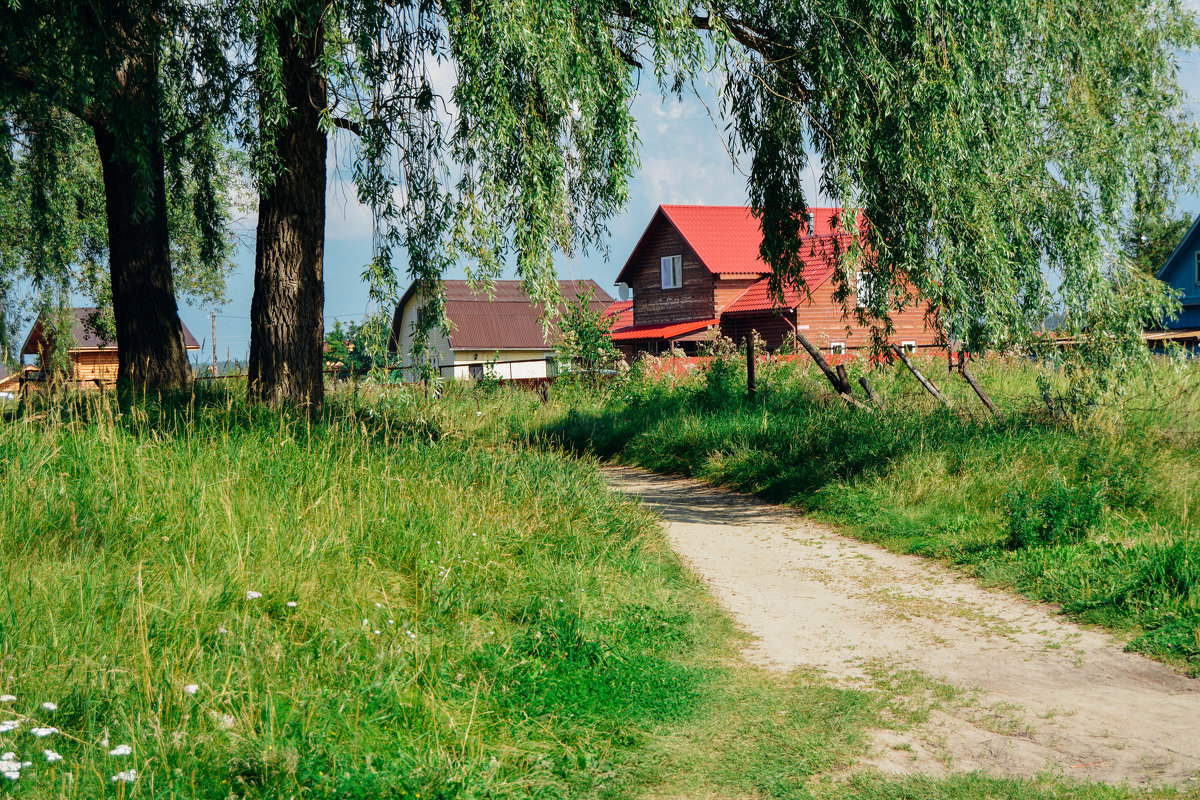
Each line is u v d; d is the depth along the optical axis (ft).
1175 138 36.65
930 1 27.27
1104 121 32.71
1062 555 21.53
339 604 15.88
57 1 28.19
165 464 20.59
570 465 32.45
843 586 21.93
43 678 11.45
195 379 42.16
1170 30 36.55
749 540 27.55
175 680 11.62
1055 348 34.45
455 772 10.75
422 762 10.89
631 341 125.08
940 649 16.94
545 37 24.11
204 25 32.73
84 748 10.15
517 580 19.08
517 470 28.73
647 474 43.09
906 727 13.16
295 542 17.40
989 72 29.30
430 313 29.58
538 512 24.12
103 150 42.29
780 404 48.29
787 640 17.87
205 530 17.04
